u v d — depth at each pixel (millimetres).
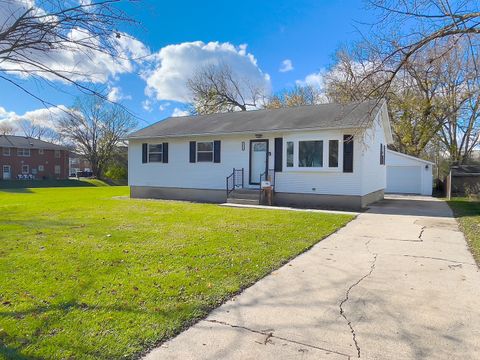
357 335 3145
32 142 50781
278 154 14633
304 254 6004
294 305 3811
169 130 17812
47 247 6117
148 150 18344
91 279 4445
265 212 11266
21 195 21938
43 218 9703
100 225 8516
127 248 6078
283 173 14531
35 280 4406
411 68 7039
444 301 3947
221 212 11219
